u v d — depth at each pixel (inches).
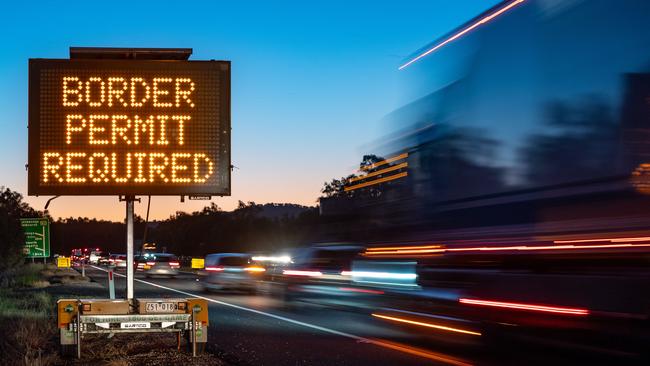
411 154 541.3
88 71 521.0
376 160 605.6
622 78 323.9
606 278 340.8
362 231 634.8
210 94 531.2
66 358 475.2
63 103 517.7
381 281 606.5
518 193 403.9
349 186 665.6
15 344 525.7
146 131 524.1
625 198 323.0
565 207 362.6
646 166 311.7
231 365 450.3
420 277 532.7
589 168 344.5
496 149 426.0
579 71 351.3
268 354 492.7
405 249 556.4
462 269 474.0
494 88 428.5
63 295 1143.0
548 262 384.5
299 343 547.8
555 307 376.2
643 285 320.5
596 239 340.5
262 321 710.5
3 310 767.7
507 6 409.7
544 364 414.0
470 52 453.7
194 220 4626.0
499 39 420.2
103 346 514.0
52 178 513.3
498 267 433.4
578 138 351.9
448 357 472.1
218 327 660.1
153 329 486.0
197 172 526.6
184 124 527.5
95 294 1175.0
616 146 327.6
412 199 539.8
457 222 476.4
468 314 462.3
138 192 520.7
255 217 4160.9
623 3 323.6
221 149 530.0
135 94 524.1
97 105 520.4
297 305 894.4
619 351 346.3
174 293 1193.4
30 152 512.7
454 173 478.6
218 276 1205.1
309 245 910.4
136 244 4909.0
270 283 1187.9
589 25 343.9
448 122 484.7
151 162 522.6
